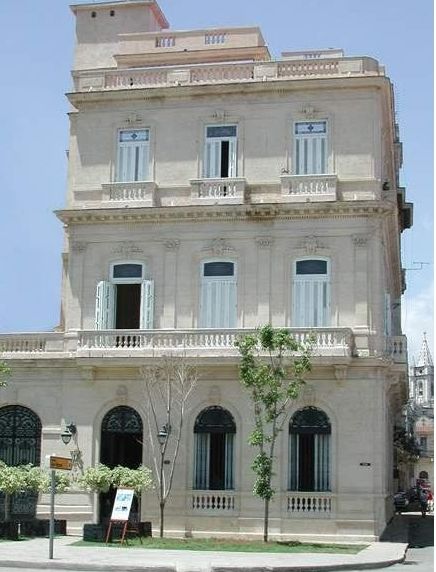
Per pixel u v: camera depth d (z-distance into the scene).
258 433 33.09
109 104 40.22
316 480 35.97
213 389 37.03
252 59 43.75
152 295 38.25
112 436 38.09
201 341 37.06
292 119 38.56
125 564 24.78
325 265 37.28
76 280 39.22
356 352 36.22
